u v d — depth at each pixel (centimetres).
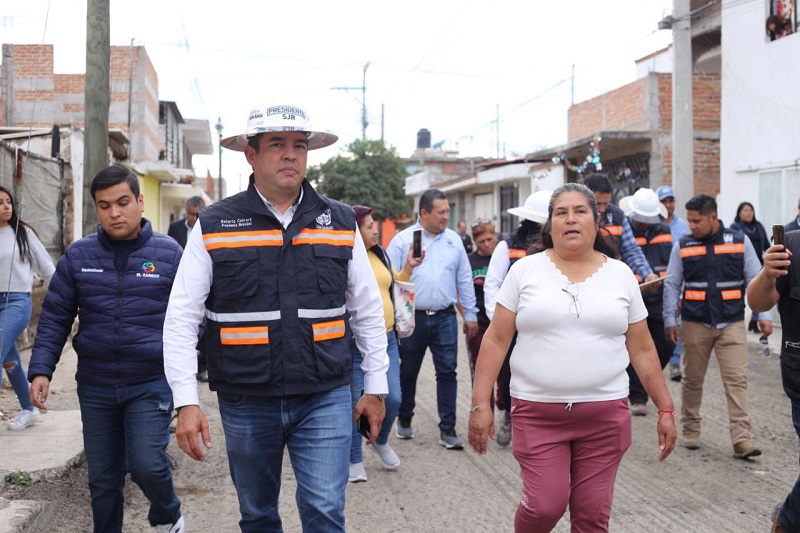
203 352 472
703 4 1822
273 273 341
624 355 376
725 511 547
